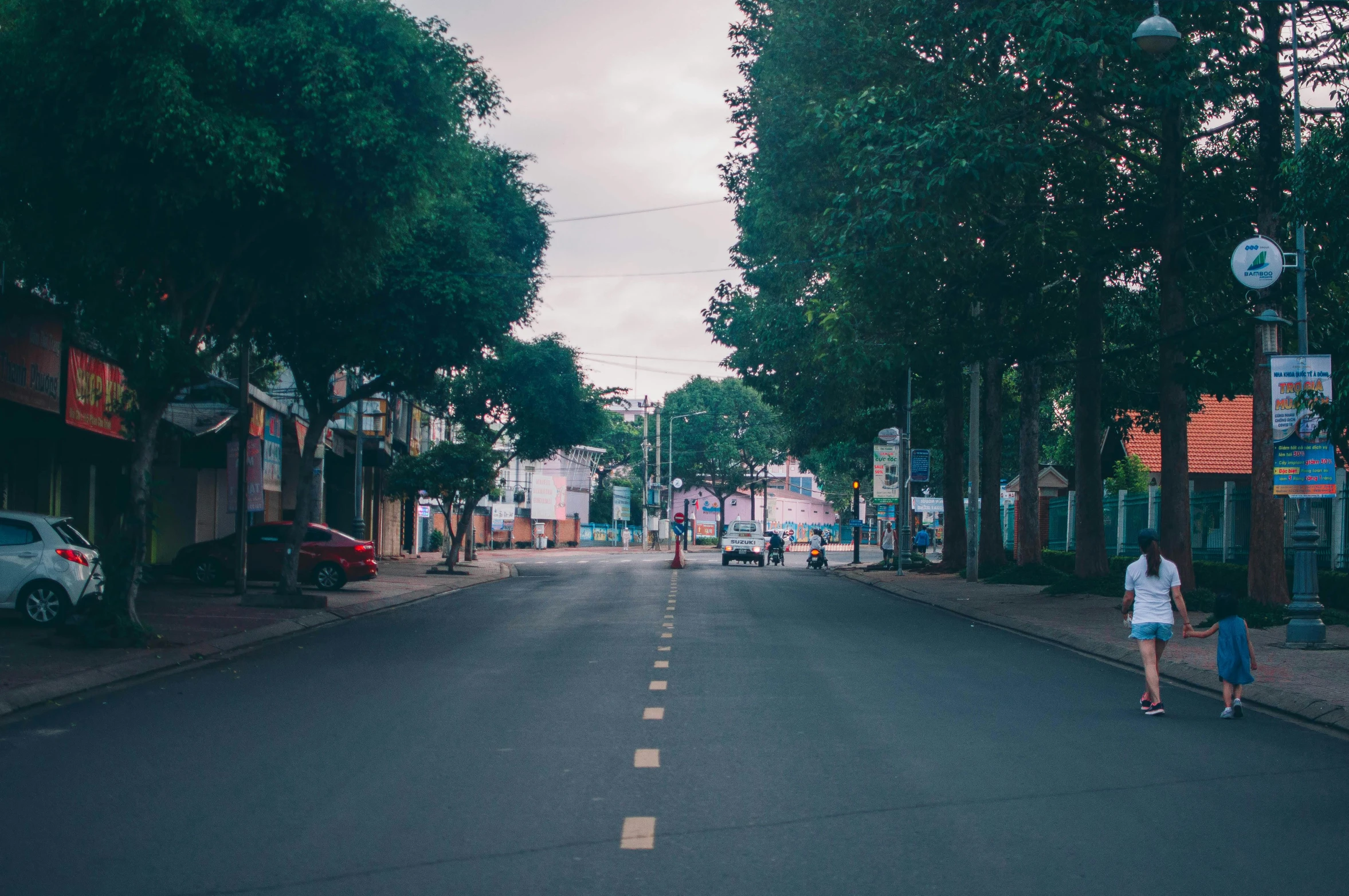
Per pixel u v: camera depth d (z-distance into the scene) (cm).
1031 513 3531
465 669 1453
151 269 1648
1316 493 1716
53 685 1222
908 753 924
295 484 3984
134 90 1457
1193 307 2616
